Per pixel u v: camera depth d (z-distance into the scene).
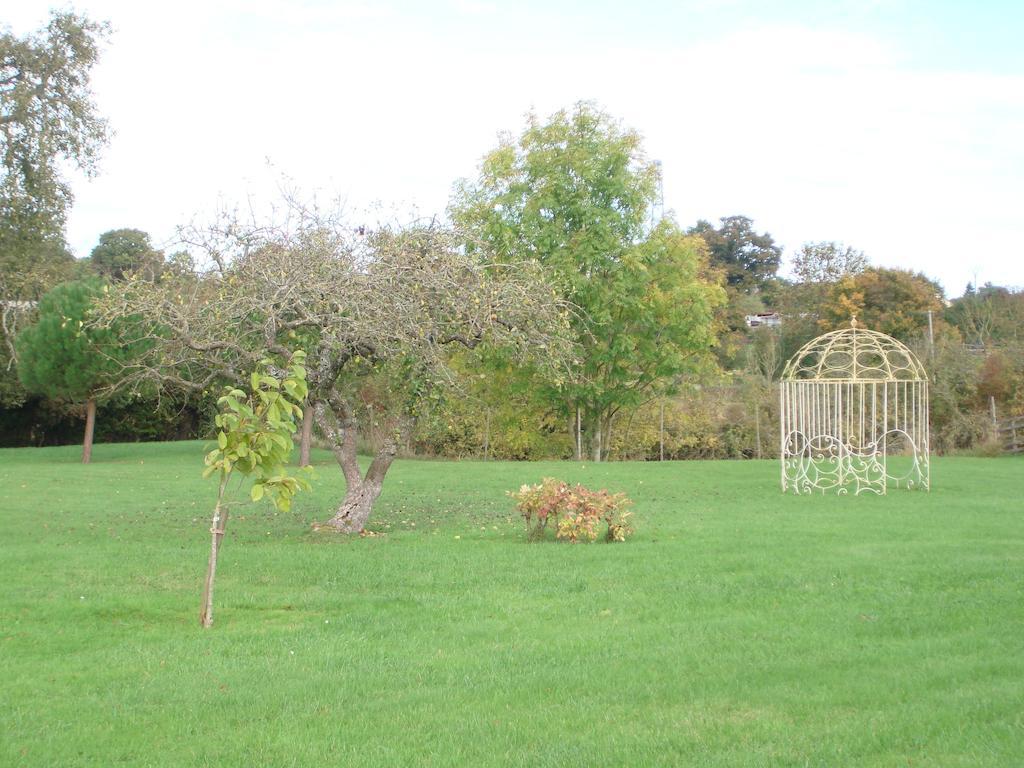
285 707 5.37
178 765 4.54
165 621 7.38
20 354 25.84
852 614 7.32
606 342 26.52
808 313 44.03
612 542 11.06
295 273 10.41
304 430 24.28
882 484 16.86
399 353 10.83
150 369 11.80
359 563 9.66
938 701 5.23
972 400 29.06
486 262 12.80
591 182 26.12
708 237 62.47
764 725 4.93
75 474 20.98
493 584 8.69
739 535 11.43
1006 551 10.06
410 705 5.38
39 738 4.88
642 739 4.77
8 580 8.70
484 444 29.48
